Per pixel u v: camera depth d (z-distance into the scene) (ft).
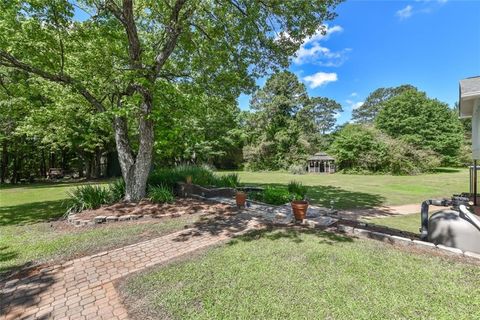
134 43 21.39
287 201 23.56
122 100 20.74
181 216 19.47
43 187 47.24
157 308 8.09
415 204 28.27
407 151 72.95
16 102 28.35
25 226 18.54
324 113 146.82
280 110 90.94
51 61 20.62
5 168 61.46
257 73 25.98
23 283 10.12
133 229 16.58
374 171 74.18
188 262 11.34
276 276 9.80
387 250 12.21
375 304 7.89
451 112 95.35
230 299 8.37
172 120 24.58
